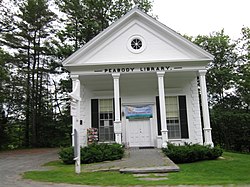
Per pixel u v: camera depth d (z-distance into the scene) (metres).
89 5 26.62
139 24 17.11
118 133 15.35
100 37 16.75
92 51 16.83
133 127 17.89
